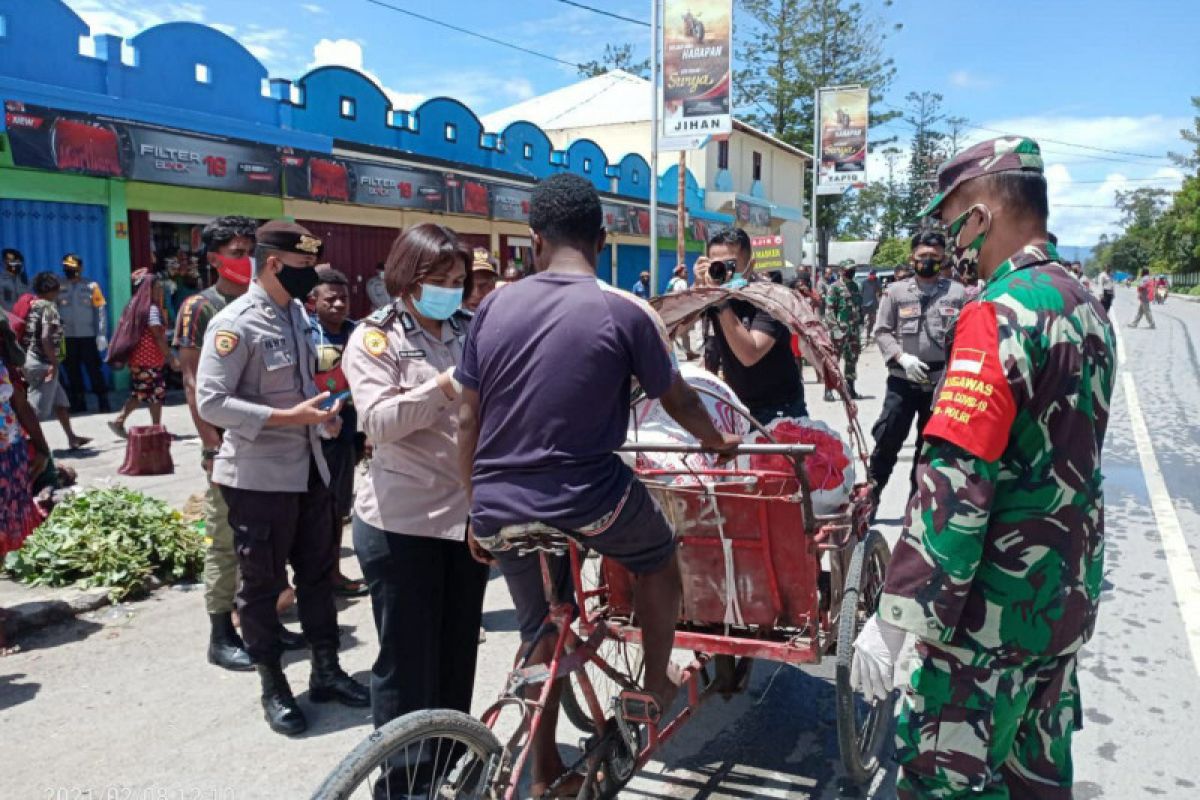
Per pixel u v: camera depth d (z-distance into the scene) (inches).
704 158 1198.9
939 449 80.7
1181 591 215.9
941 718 84.8
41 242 426.0
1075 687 92.8
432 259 118.8
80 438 357.1
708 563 132.0
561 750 144.9
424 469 119.6
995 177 85.9
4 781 133.1
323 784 87.0
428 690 123.1
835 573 143.1
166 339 376.5
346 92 575.5
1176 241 2859.3
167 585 217.8
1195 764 142.9
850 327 562.9
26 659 175.6
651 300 152.4
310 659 180.9
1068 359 79.4
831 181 943.0
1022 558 81.0
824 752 147.8
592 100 1275.8
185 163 456.4
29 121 391.5
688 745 149.8
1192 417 468.8
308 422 145.9
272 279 150.9
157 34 456.4
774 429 147.4
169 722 152.2
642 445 118.0
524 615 115.1
